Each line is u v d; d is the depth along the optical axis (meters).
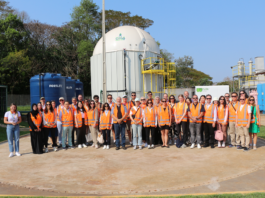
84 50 41.25
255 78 26.72
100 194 4.49
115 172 5.84
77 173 5.82
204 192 4.46
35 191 4.71
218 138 8.53
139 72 13.80
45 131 8.41
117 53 13.62
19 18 37.91
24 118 18.34
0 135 11.86
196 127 8.62
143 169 6.04
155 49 14.86
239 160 6.75
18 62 35.78
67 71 42.78
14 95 37.56
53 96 13.38
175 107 8.98
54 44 43.97
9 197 4.27
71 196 4.36
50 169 6.21
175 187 4.76
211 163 6.49
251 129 8.00
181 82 59.09
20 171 6.09
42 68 41.97
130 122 9.38
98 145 9.52
